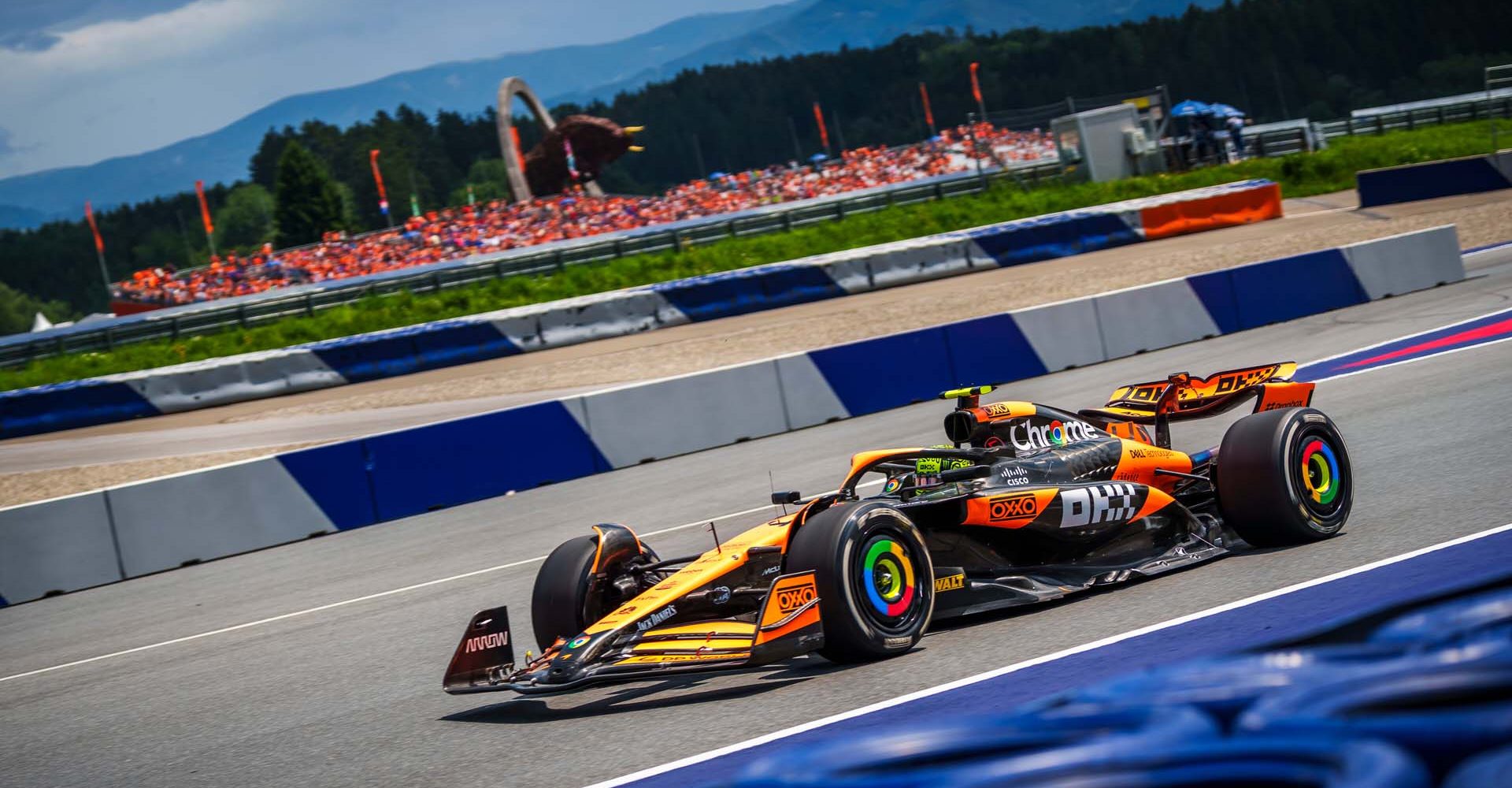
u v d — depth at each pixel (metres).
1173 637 11.88
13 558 30.64
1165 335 44.94
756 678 13.11
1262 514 15.34
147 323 75.50
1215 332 45.84
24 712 17.72
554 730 12.29
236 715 15.38
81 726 16.17
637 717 12.25
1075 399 35.19
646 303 65.44
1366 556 14.22
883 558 12.77
